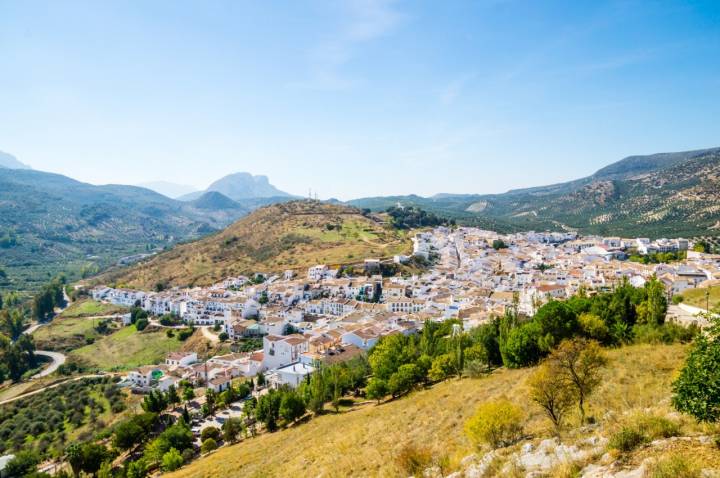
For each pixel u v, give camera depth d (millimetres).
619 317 65062
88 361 163500
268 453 61312
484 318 123188
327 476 39969
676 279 146250
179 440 82625
